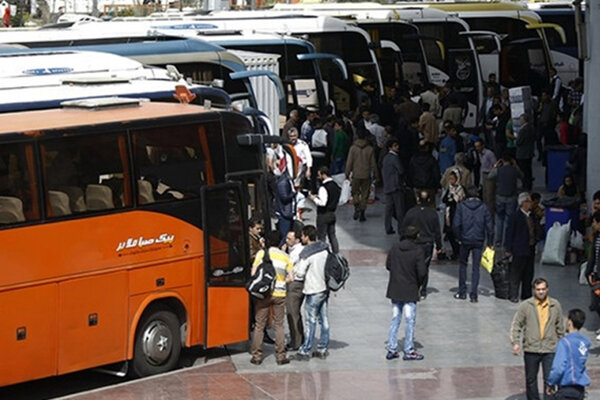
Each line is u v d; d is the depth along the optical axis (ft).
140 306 102.06
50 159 96.63
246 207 109.81
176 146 104.94
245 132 110.52
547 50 299.17
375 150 203.51
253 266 106.32
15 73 127.24
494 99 228.84
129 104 106.52
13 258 93.97
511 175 154.92
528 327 89.71
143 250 102.12
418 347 112.57
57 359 97.09
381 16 284.61
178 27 232.12
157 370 104.22
